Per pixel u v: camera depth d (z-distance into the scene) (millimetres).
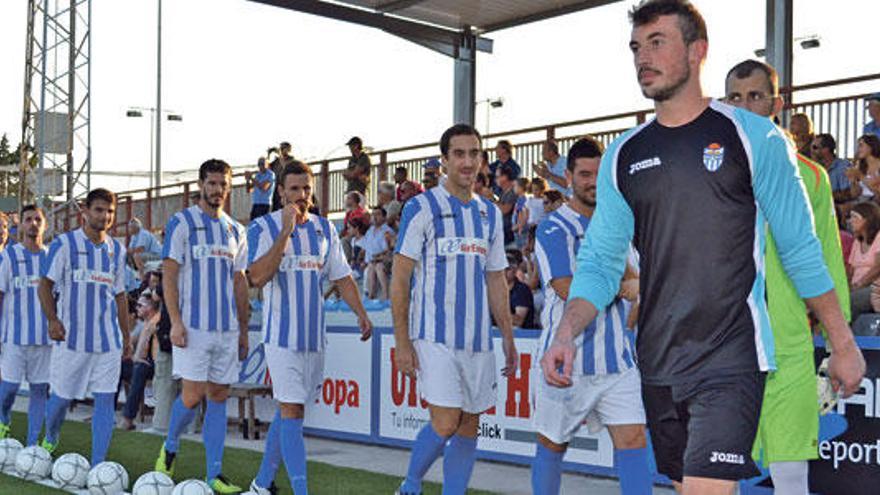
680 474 2506
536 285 9508
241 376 9516
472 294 4711
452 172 4754
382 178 16938
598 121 13367
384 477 6637
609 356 4160
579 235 4289
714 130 2340
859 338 5086
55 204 25203
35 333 7969
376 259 11711
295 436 5371
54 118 24844
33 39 25438
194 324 5953
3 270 8102
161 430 9445
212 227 6012
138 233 18344
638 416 4172
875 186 7609
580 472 6590
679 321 2373
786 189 2322
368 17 16109
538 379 4301
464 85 17250
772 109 3488
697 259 2344
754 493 5348
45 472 6637
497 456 7160
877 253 5875
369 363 8289
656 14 2371
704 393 2344
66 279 6633
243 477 6602
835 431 5145
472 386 4730
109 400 6668
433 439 4688
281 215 5457
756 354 2326
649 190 2393
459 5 16141
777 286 3246
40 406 7984
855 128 10555
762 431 3332
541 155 14172
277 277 5426
